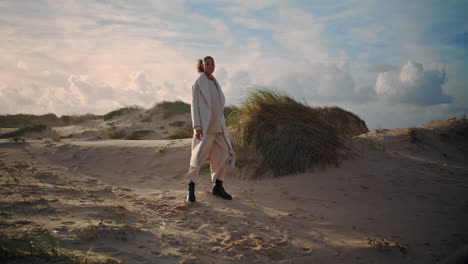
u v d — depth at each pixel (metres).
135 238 2.59
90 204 3.39
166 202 3.96
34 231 2.38
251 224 3.28
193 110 4.04
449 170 5.73
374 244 2.75
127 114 19.31
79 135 15.73
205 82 4.11
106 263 1.98
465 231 3.08
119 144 7.25
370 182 4.91
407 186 4.74
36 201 3.25
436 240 2.87
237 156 5.93
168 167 6.05
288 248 2.70
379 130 10.27
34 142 7.51
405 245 2.74
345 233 3.08
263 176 5.45
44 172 5.16
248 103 6.52
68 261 1.92
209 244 2.68
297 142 5.77
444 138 9.29
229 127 6.57
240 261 2.41
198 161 4.06
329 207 3.95
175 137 14.21
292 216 3.58
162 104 19.56
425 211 3.71
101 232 2.54
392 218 3.48
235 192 4.73
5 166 5.40
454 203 4.03
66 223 2.71
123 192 4.36
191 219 3.35
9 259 1.82
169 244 2.57
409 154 7.93
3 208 2.95
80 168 5.85
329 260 2.50
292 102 6.50
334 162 5.68
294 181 5.09
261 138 5.94
